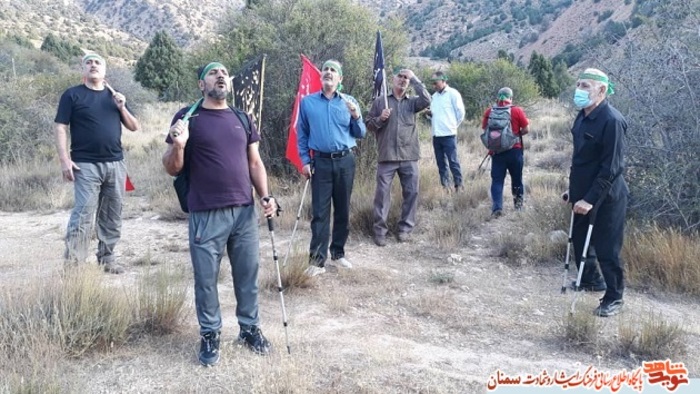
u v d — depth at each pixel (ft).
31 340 13.50
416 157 25.34
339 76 21.13
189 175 14.20
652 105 24.66
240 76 21.83
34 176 38.99
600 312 18.13
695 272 20.51
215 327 14.19
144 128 74.64
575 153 18.74
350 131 21.36
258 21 39.58
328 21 37.63
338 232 22.12
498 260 23.58
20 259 21.99
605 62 27.73
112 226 21.07
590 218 17.97
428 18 361.30
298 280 19.75
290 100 35.88
